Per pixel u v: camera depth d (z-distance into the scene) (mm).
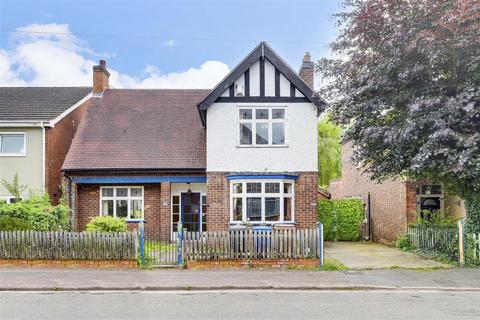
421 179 18734
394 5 15508
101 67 26500
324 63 17375
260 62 20375
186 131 24062
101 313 9539
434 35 13992
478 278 13484
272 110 20391
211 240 14891
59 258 14977
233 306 10203
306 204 20109
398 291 12078
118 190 22703
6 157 23484
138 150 22844
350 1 16578
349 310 9820
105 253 14930
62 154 25266
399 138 14508
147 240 22328
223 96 20344
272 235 14930
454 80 14820
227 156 20172
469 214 16531
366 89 15570
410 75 14742
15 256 15039
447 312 9656
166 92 27078
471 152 13070
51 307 10109
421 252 18297
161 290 12148
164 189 22031
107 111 25359
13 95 27344
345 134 17172
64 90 28797
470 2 13422
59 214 18062
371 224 26312
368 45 16422
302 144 20234
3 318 9148
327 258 17328
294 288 12289
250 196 19891
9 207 16969
